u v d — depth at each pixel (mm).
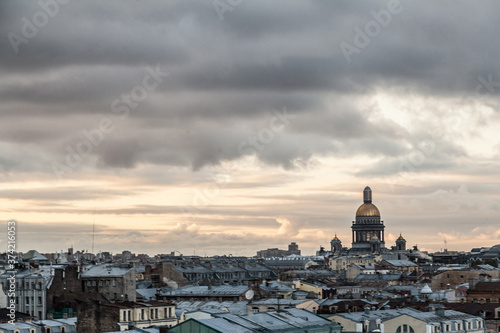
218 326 194875
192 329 195125
